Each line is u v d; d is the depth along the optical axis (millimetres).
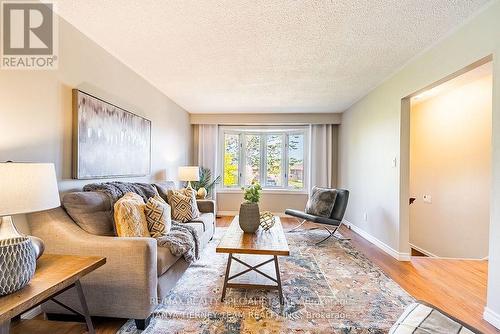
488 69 3109
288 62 2939
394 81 3287
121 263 1706
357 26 2188
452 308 2086
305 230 4617
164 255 2010
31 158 1823
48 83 1955
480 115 3508
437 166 4234
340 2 1873
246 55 2762
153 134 3789
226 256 3100
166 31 2273
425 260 3156
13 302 1057
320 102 4695
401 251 3162
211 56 2789
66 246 1742
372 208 3904
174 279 2170
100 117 2492
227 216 5840
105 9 1958
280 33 2307
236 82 3629
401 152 3154
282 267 2854
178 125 4926
